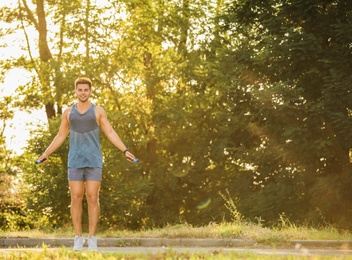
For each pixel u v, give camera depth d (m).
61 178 27.77
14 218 32.06
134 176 33.28
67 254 7.62
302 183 27.58
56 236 15.18
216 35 36.06
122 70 34.62
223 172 36.66
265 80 28.52
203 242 13.41
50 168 28.17
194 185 37.34
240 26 29.59
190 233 13.91
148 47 36.09
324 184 25.38
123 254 7.94
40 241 14.41
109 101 35.44
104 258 7.52
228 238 13.55
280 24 26.80
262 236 13.40
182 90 36.66
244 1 27.86
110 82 34.81
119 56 34.75
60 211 28.25
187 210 37.44
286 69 27.08
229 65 29.50
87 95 8.84
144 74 35.47
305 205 27.47
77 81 8.85
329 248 12.97
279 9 26.22
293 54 25.42
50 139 28.36
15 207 31.75
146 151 36.97
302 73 26.75
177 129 36.59
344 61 24.47
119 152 32.19
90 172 8.80
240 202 31.12
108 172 30.03
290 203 27.77
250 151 31.41
